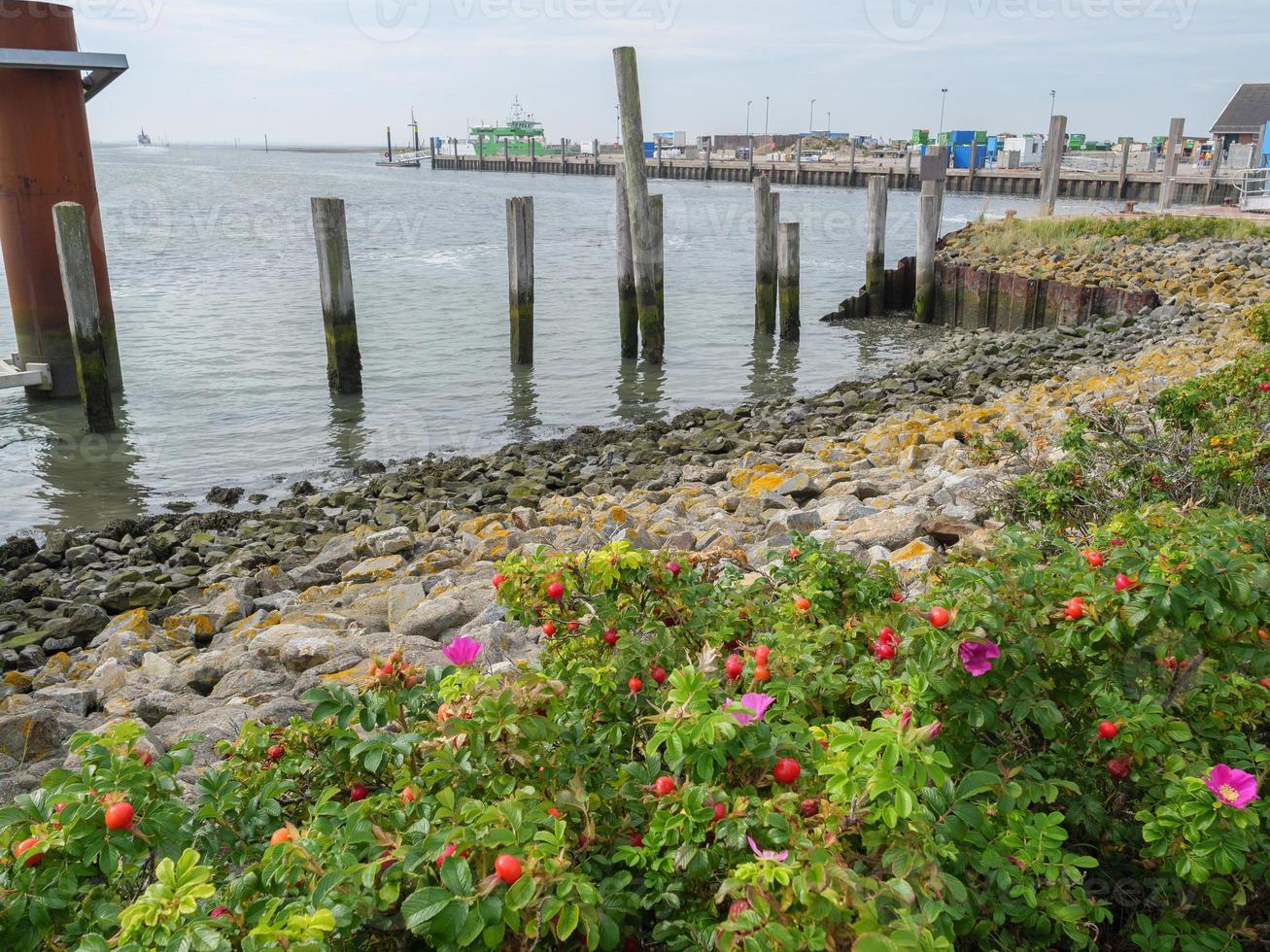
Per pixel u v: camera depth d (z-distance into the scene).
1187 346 11.88
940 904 1.66
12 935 1.74
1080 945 1.92
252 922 1.72
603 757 2.29
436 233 35.38
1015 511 5.06
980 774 1.93
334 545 7.47
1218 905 2.05
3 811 1.88
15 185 12.42
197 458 11.34
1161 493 4.51
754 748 1.97
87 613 6.34
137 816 1.91
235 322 18.88
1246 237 20.48
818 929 1.54
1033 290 18.41
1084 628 2.31
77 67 12.19
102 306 13.38
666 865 1.83
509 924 1.57
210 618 5.91
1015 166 60.53
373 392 14.24
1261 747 2.42
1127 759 2.26
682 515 7.29
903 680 2.20
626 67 15.16
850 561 2.96
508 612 2.90
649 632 2.72
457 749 2.02
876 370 16.17
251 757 2.40
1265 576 2.27
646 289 16.00
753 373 16.03
